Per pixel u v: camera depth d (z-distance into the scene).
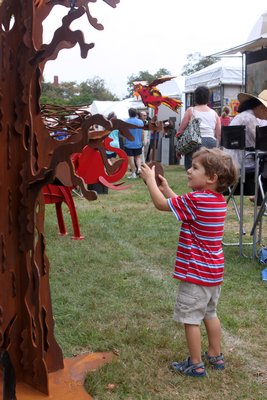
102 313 3.53
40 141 2.34
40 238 2.48
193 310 2.63
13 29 2.24
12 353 2.45
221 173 2.63
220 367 2.79
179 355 2.89
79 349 2.99
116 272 4.51
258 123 5.27
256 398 2.51
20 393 2.43
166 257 5.06
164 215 7.41
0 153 2.30
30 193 2.29
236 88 13.99
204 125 6.47
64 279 4.30
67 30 2.06
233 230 6.38
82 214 7.56
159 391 2.55
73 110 4.60
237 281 4.31
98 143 2.22
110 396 2.48
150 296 3.89
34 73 2.28
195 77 15.48
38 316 2.39
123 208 8.16
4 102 2.27
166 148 17.06
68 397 2.43
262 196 5.03
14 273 2.40
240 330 3.33
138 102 18.48
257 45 11.76
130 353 2.90
